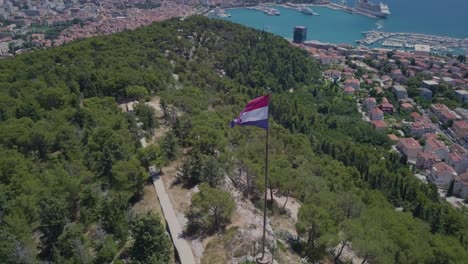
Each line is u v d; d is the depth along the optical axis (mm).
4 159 62906
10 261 43344
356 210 69438
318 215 54656
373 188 114000
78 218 57156
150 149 71375
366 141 169250
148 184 67938
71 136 78375
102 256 47312
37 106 91125
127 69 125875
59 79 117938
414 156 161250
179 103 100375
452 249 63125
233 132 89375
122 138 74375
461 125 181000
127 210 56125
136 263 42938
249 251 48500
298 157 93625
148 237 44406
